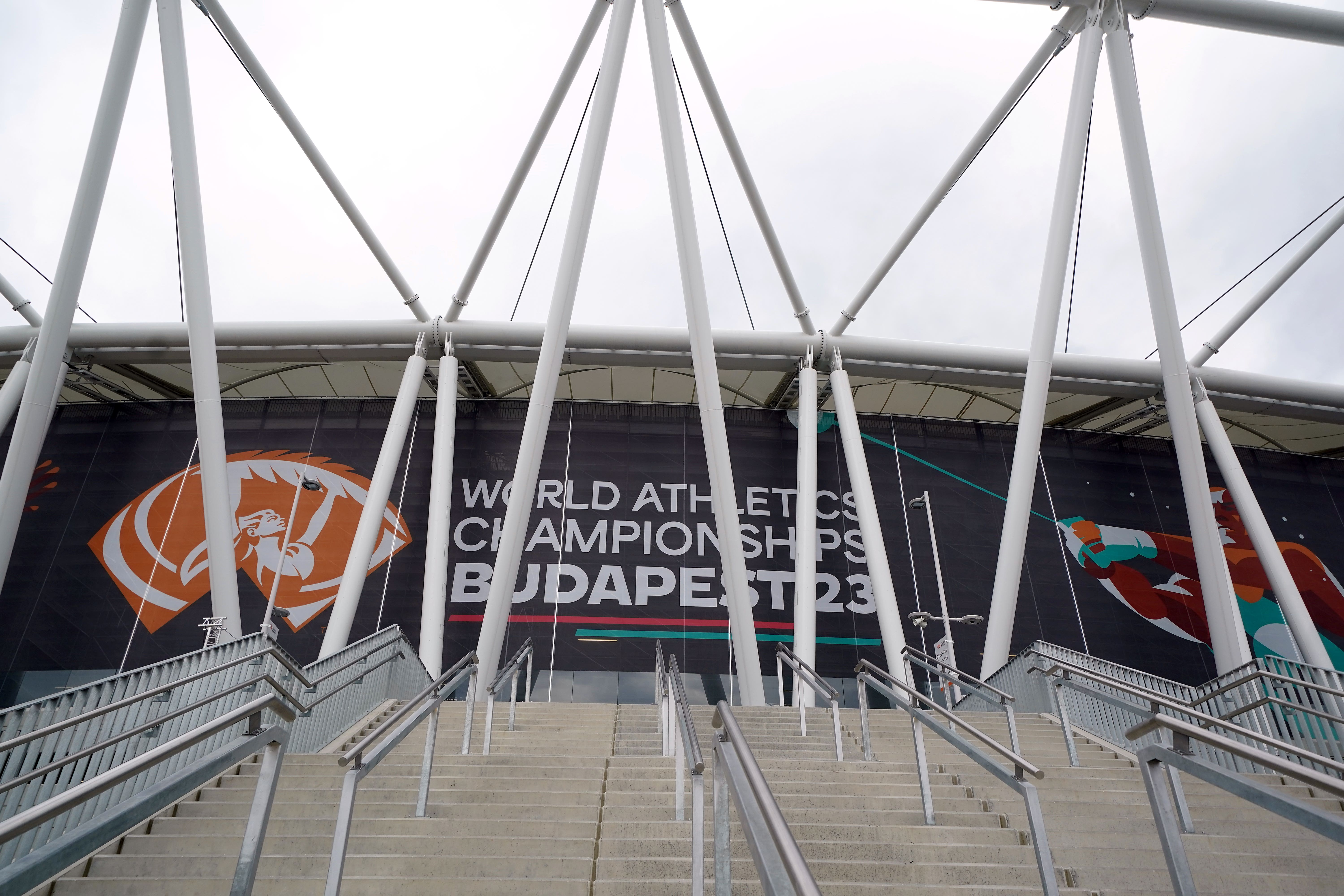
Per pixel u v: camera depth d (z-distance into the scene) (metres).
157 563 25.58
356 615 25.14
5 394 22.47
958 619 23.03
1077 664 13.57
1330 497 30.00
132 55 17.19
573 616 25.30
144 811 2.26
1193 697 11.77
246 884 2.95
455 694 23.84
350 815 4.62
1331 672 10.12
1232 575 28.08
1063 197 19.61
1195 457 18.98
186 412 28.42
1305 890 5.36
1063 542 27.84
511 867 5.22
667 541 26.73
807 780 7.91
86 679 23.73
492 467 27.80
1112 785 8.07
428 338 24.80
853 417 23.31
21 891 1.75
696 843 4.42
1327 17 18.28
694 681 24.48
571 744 10.40
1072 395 27.88
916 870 5.23
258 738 3.07
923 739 6.71
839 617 25.88
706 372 17.91
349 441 28.28
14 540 16.55
